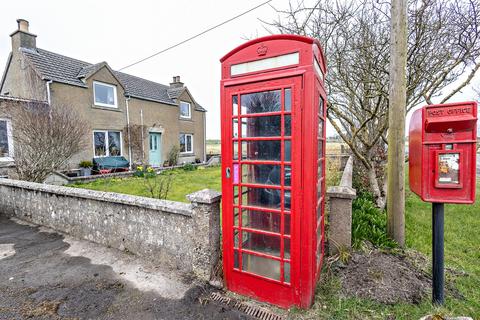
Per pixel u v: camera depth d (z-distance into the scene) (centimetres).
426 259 292
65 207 409
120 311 221
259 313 215
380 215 416
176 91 1698
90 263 309
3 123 807
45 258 325
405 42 319
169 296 242
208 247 258
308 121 191
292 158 200
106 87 1220
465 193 183
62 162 752
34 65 970
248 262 238
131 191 739
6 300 238
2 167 665
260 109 218
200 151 1920
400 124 321
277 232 223
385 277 241
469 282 247
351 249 291
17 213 502
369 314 203
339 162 852
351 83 456
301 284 210
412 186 218
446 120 178
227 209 237
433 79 428
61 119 725
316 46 199
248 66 213
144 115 1419
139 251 323
